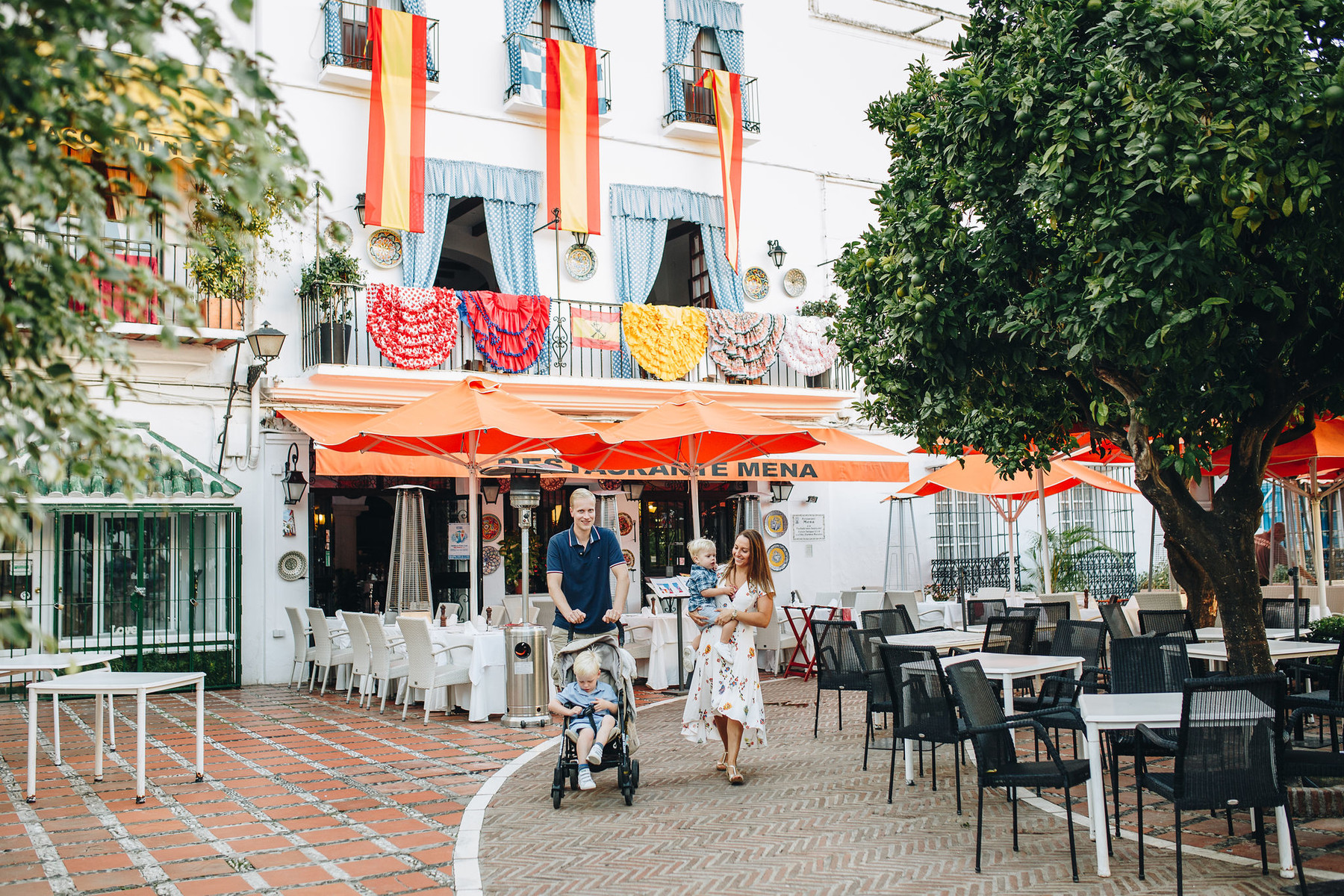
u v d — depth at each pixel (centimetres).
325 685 1319
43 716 1136
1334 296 650
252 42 1530
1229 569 692
